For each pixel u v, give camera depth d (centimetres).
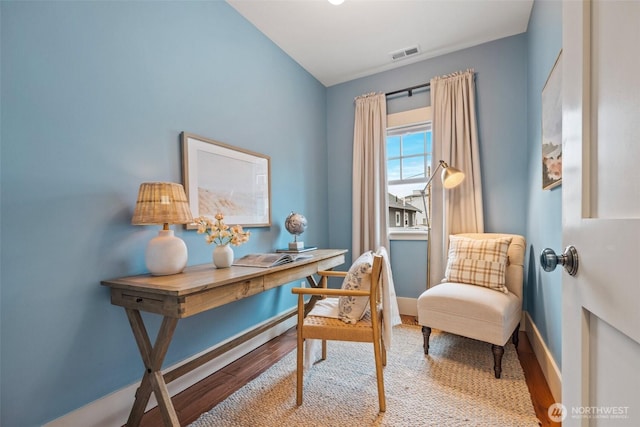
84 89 132
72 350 126
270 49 252
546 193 179
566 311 73
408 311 297
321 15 223
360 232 312
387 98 308
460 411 143
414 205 313
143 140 155
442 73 281
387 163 306
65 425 123
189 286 120
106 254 138
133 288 124
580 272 64
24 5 115
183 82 177
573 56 69
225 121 205
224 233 163
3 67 110
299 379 152
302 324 156
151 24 160
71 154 127
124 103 147
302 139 295
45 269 119
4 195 109
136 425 134
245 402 154
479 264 215
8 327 110
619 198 50
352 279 159
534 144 214
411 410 145
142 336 131
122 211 145
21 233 113
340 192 334
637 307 43
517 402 150
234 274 145
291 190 277
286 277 178
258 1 208
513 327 190
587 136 62
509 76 255
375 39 255
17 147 112
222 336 199
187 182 175
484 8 219
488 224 264
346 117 329
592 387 60
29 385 114
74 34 129
